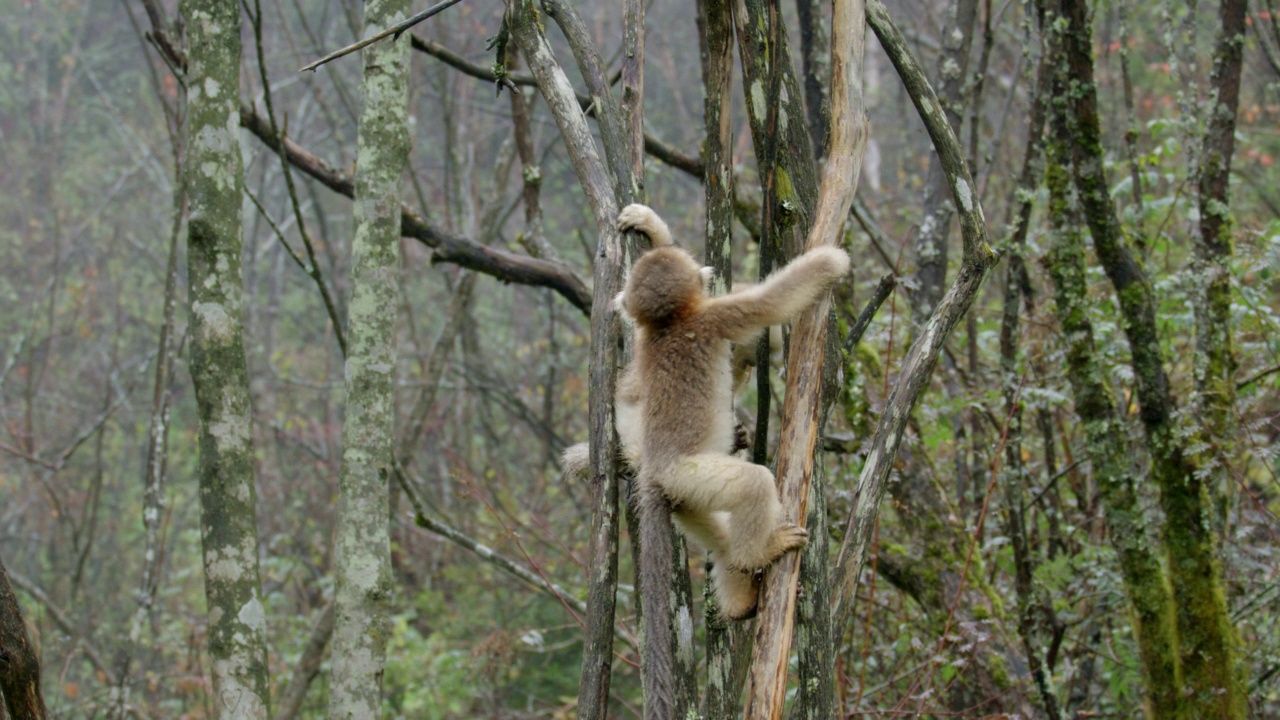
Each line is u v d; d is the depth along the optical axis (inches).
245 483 220.7
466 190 689.6
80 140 1154.0
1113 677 278.7
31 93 1149.1
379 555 239.3
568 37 193.9
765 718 149.7
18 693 167.0
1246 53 539.5
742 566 161.9
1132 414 309.6
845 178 162.9
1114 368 287.7
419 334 820.6
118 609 669.3
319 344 951.0
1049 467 309.9
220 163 227.8
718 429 180.1
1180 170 406.9
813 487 164.6
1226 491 275.4
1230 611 272.7
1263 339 300.2
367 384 248.1
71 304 929.5
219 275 223.8
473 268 342.6
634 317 185.8
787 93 171.8
